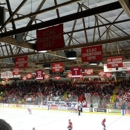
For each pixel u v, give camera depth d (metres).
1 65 27.70
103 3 10.74
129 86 32.84
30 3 10.58
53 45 7.32
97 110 25.36
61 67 17.73
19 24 13.61
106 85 36.53
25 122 20.16
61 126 18.02
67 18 6.75
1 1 10.12
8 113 26.48
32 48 10.81
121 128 16.86
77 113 25.67
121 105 23.89
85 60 10.87
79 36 16.30
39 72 22.30
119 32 15.20
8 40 8.97
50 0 10.22
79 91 34.25
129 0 5.16
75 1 6.38
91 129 16.56
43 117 23.02
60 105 28.41
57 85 40.56
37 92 37.91
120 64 13.75
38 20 12.75
